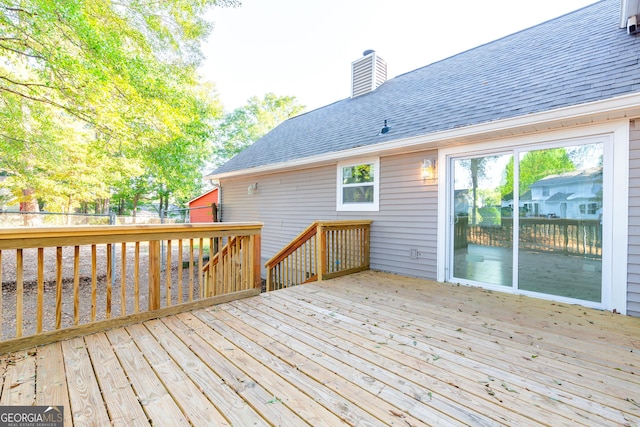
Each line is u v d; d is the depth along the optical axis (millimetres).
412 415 1512
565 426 1445
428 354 2178
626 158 3107
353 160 5863
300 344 2311
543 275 3670
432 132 4172
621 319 2941
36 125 7355
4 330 4238
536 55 4805
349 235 5141
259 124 23750
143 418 1463
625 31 3988
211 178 9453
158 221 15273
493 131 3674
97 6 5477
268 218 8055
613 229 3191
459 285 4301
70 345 2232
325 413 1518
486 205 4156
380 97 7332
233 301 3412
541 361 2092
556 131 3531
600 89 3100
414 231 4926
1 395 1613
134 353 2123
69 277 6988
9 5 4578
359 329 2631
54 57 4898
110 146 7582
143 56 6379
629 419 1498
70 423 1418
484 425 1446
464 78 5562
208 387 1723
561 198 3535
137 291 2730
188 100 7434
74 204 12914
